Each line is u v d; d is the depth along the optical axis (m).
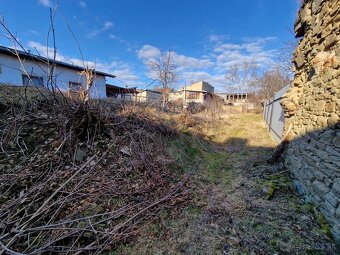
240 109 23.11
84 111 3.50
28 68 7.36
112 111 4.64
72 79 8.96
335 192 2.14
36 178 2.51
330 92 2.40
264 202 2.94
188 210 2.82
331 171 2.26
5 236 1.72
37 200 2.25
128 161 3.54
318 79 2.81
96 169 3.06
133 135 4.25
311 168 2.79
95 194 2.59
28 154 2.82
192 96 27.34
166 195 3.04
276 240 2.16
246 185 3.52
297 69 3.91
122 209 2.53
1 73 6.91
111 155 3.50
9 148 2.81
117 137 3.91
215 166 4.62
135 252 2.04
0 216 1.92
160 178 3.46
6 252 1.66
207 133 7.66
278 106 6.79
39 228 1.85
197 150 5.41
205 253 2.04
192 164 4.55
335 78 2.30
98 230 2.18
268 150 5.73
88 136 3.55
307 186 2.88
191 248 2.12
